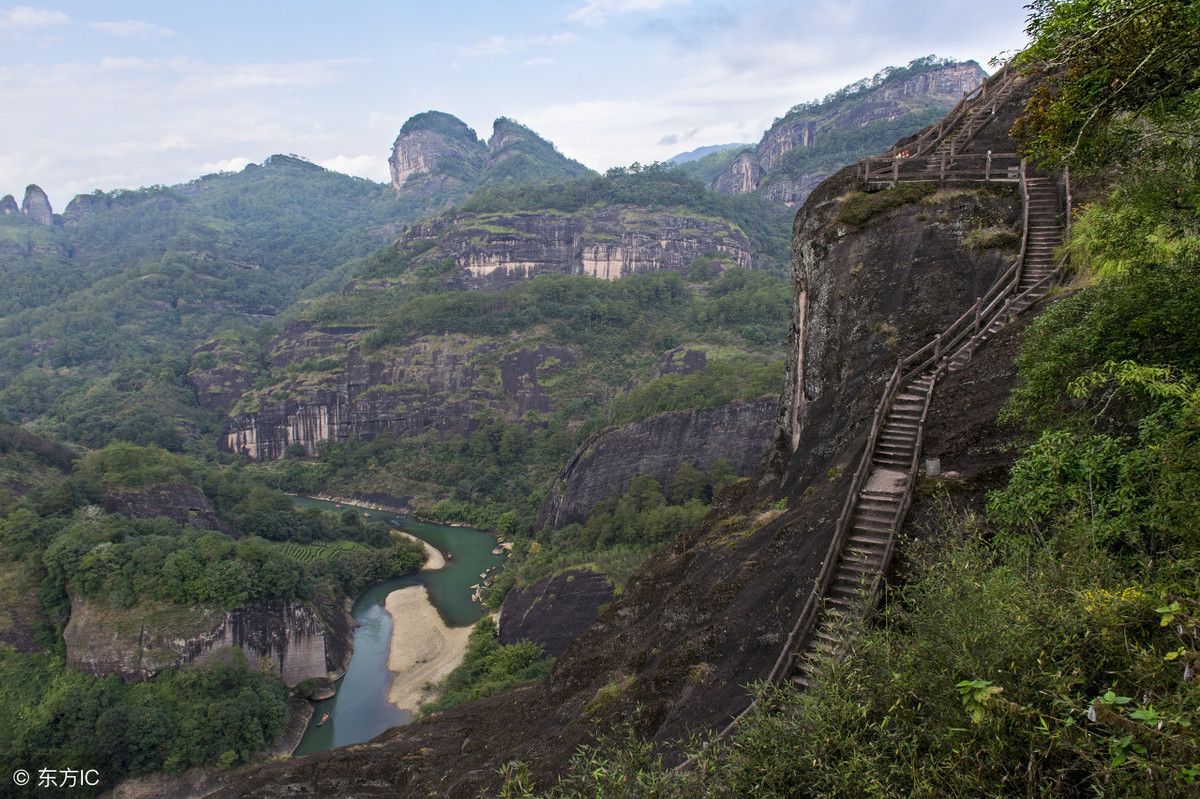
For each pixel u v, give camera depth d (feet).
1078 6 35.19
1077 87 38.04
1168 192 38.88
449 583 259.80
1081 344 38.17
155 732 149.79
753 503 83.51
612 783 25.89
